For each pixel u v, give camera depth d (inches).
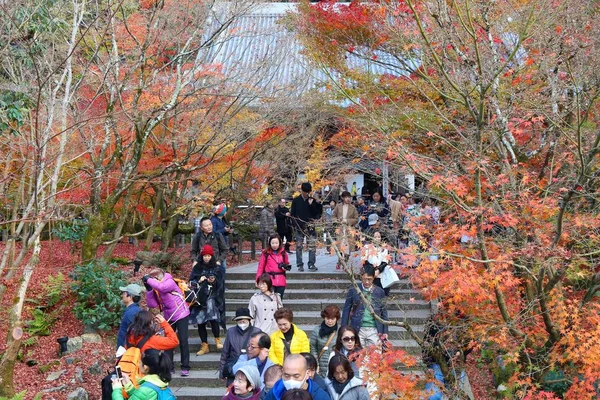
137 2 596.4
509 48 425.1
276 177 682.8
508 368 373.7
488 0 364.8
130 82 556.7
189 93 514.6
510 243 330.0
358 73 533.3
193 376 453.1
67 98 429.1
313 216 600.7
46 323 499.5
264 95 577.3
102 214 557.3
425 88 493.0
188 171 556.1
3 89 421.1
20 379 433.1
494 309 335.9
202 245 512.1
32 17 434.0
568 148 360.5
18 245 714.8
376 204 594.2
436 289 300.2
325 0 530.3
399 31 410.3
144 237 803.4
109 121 498.9
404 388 294.0
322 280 582.6
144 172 597.0
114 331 505.4
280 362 358.3
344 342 337.7
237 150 617.0
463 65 384.5
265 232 653.3
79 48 530.3
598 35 378.9
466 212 315.3
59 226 653.9
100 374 446.9
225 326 492.7
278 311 364.2
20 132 422.6
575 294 362.0
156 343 344.8
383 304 400.2
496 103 359.6
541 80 411.5
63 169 502.6
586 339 301.0
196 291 470.3
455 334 329.4
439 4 348.2
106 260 567.2
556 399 300.0
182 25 565.3
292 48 703.7
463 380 347.6
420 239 312.0
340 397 304.5
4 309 511.5
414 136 437.1
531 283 342.0
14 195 472.4
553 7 389.4
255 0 575.5
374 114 447.5
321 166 666.8
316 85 566.6
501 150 354.0
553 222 342.6
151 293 441.7
